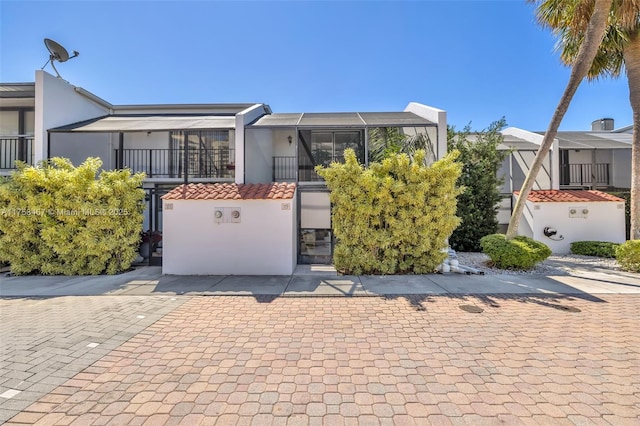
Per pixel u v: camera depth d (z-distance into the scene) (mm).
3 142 12812
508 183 15656
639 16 9141
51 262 8883
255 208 8750
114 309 5820
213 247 8797
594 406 2850
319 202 10547
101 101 13852
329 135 13570
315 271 9125
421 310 5703
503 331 4672
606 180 16953
